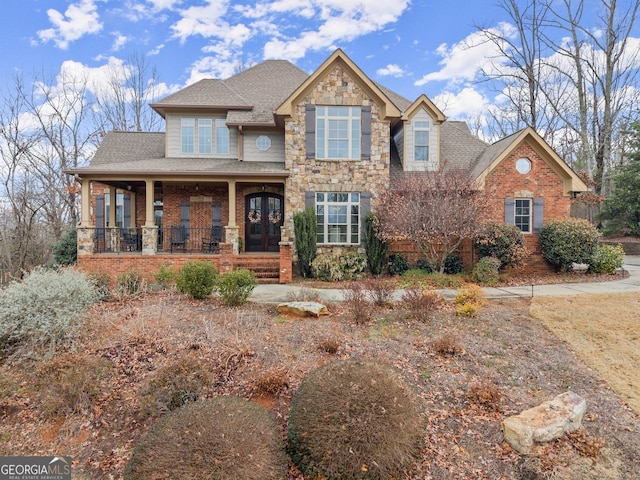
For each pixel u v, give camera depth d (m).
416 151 16.00
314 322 7.92
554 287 11.56
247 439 3.77
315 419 4.05
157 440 3.75
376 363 4.98
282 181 14.95
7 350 6.40
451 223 11.91
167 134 16.75
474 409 5.16
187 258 13.54
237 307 8.91
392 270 14.02
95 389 5.36
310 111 14.76
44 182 23.72
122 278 10.20
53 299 6.86
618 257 14.03
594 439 4.51
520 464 4.25
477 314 8.32
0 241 20.72
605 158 23.61
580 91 22.33
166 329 7.27
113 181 15.46
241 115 16.42
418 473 4.11
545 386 5.66
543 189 14.82
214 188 16.92
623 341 6.83
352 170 14.89
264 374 5.56
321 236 15.01
